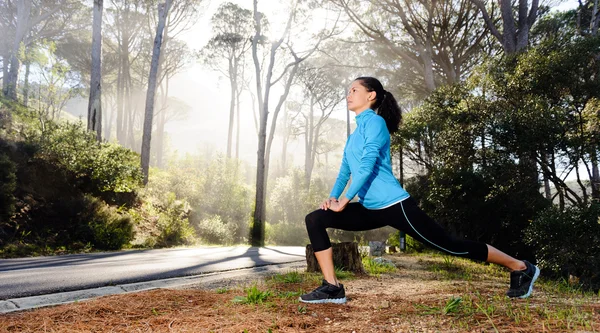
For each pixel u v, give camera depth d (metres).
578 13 24.39
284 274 5.81
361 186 2.54
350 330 2.20
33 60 18.73
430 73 22.55
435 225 2.52
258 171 24.52
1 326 2.49
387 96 2.82
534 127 11.27
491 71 14.24
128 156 18.36
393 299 3.11
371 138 2.59
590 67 12.41
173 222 17.09
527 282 2.78
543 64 12.35
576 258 9.57
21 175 13.05
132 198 17.52
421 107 17.92
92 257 9.75
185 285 4.80
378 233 30.58
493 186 13.23
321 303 2.93
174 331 2.28
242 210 26.00
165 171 27.86
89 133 16.77
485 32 23.41
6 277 5.73
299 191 32.41
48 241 11.64
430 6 22.58
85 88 40.16
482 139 13.70
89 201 13.63
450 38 23.67
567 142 11.09
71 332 2.33
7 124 15.91
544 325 2.07
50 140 15.05
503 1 19.62
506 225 14.26
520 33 19.45
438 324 2.23
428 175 16.94
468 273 7.54
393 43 25.33
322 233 2.88
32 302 3.71
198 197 23.77
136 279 5.67
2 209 11.20
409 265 8.62
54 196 13.51
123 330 2.35
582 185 11.79
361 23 24.27
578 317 2.19
